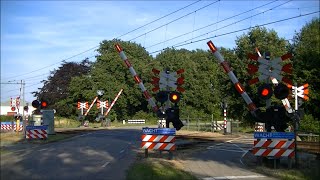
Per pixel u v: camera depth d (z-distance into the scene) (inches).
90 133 1616.6
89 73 3314.5
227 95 2180.1
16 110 1958.7
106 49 3353.8
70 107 3154.5
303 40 1879.9
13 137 1212.5
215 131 1930.4
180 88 890.7
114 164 660.1
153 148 776.9
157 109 888.9
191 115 3144.7
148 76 3125.0
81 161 695.7
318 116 1648.6
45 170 564.1
